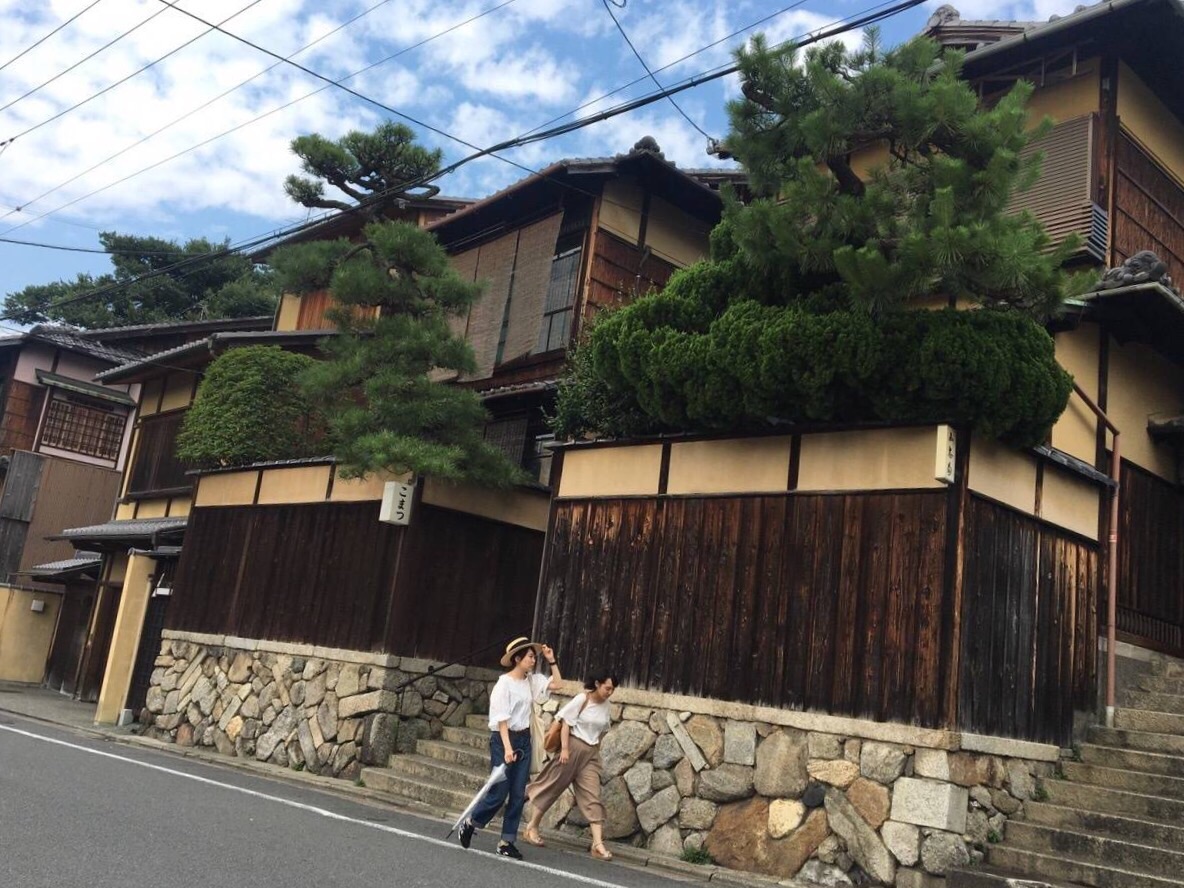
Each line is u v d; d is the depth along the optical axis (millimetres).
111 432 27344
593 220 15719
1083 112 12547
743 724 8406
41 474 25750
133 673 16625
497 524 12938
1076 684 9133
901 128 7777
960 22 13672
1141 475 10898
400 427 12016
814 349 8031
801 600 8391
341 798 10156
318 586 12984
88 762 10625
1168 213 13297
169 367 20375
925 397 7824
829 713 7965
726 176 16984
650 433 10266
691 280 9484
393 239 12391
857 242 7914
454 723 12094
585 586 10148
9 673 23141
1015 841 7746
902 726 7520
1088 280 7586
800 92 8102
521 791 7641
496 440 16031
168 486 20516
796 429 8797
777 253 8258
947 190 7121
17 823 6688
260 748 12703
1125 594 10328
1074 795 8180
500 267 16969
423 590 12023
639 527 9820
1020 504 8578
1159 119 13383
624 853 8352
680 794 8594
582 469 10617
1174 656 10773
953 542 7652
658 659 9250
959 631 7523
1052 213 12172
